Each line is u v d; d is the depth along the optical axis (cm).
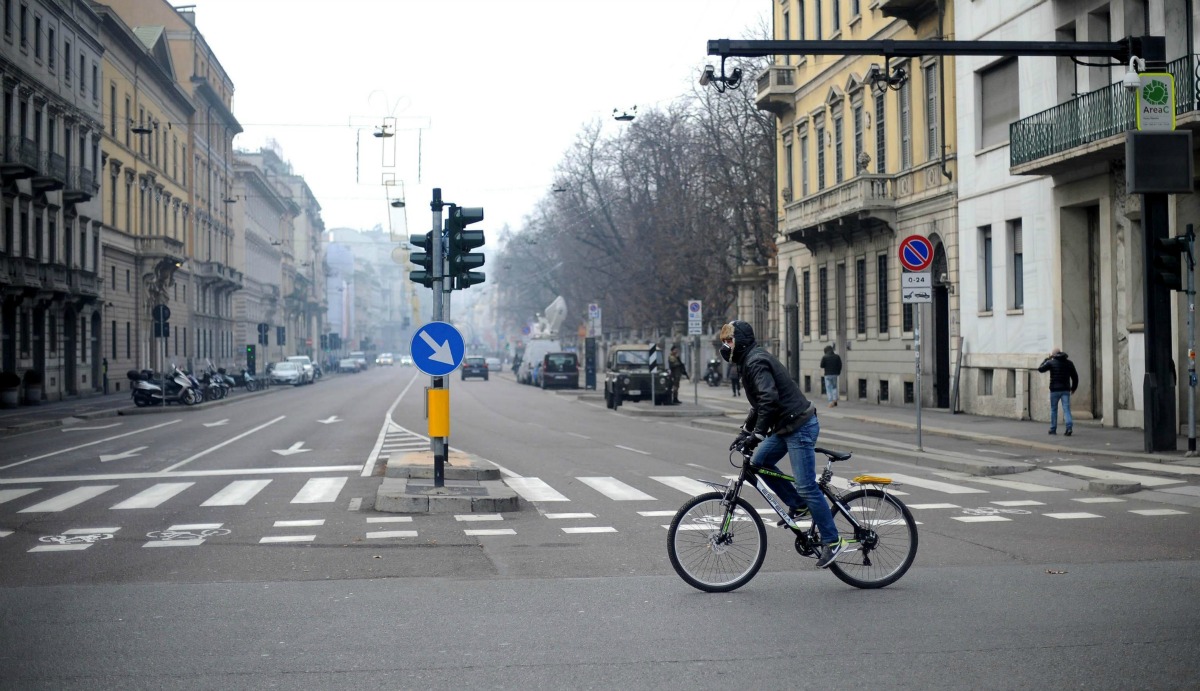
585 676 612
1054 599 801
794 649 666
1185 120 1948
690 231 5894
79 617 769
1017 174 2562
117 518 1271
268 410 4066
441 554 1033
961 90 3022
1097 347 2545
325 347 12325
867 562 855
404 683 602
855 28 3747
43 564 988
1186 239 1783
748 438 853
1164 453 1802
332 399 5066
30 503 1407
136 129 5244
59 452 2230
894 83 2138
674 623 738
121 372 6088
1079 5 2461
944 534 1120
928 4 3173
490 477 1620
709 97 5509
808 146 4256
